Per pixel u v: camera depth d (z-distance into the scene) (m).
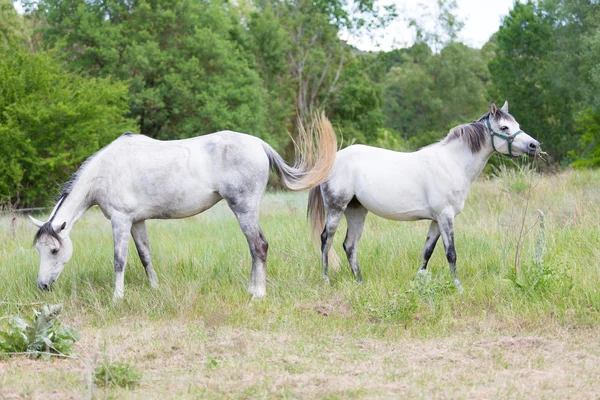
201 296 7.73
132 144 7.85
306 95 44.78
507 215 10.91
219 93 30.77
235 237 10.84
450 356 5.64
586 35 37.06
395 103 56.88
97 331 6.62
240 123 31.09
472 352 5.73
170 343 6.11
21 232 12.23
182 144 7.82
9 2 32.97
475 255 8.98
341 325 6.71
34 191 20.69
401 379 5.03
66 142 21.03
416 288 7.11
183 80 30.58
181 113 31.14
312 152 7.93
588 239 8.97
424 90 55.38
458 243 9.38
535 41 42.38
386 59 45.91
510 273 7.46
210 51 31.34
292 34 44.81
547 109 42.69
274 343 6.12
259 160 7.73
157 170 7.69
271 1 46.25
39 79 21.12
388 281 8.05
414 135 56.41
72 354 5.79
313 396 4.63
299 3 45.62
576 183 13.98
